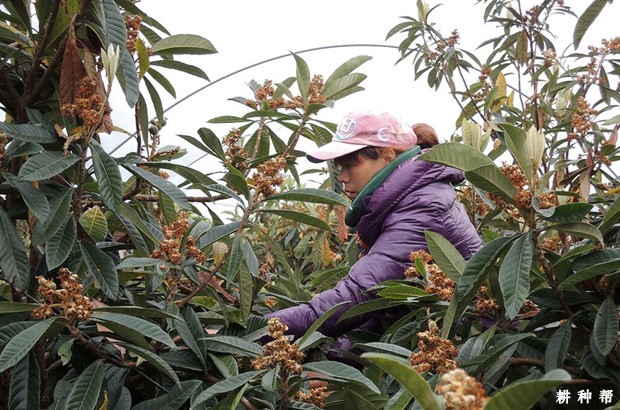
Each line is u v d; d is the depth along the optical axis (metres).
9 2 2.01
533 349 1.60
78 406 1.45
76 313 1.44
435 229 2.23
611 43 3.04
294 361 1.48
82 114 1.68
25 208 1.76
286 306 2.46
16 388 1.50
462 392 0.79
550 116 3.20
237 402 1.43
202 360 1.69
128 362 1.67
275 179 1.87
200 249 1.88
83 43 1.90
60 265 1.77
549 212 1.44
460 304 1.49
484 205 2.96
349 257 3.16
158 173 2.21
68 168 1.76
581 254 1.55
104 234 1.85
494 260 1.48
